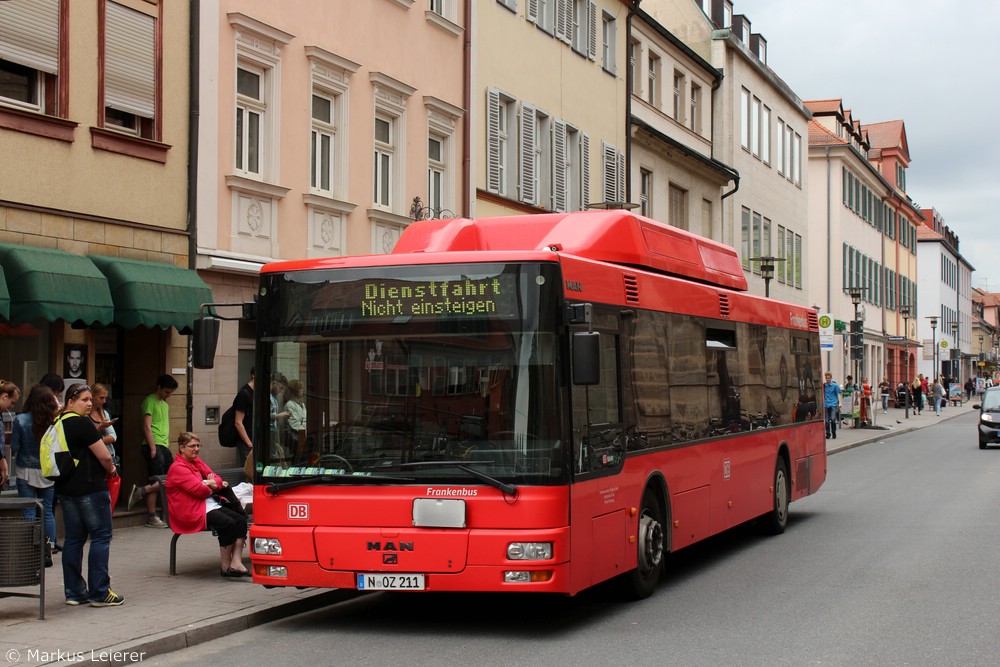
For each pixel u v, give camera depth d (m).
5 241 13.54
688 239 13.20
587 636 9.24
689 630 9.45
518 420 8.98
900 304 83.69
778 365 16.09
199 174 16.69
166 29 16.20
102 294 13.95
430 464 9.05
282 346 9.49
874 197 74.88
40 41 14.21
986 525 16.64
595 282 9.98
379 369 9.27
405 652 8.68
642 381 10.92
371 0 21.06
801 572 12.54
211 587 10.89
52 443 9.70
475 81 24.89
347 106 20.23
